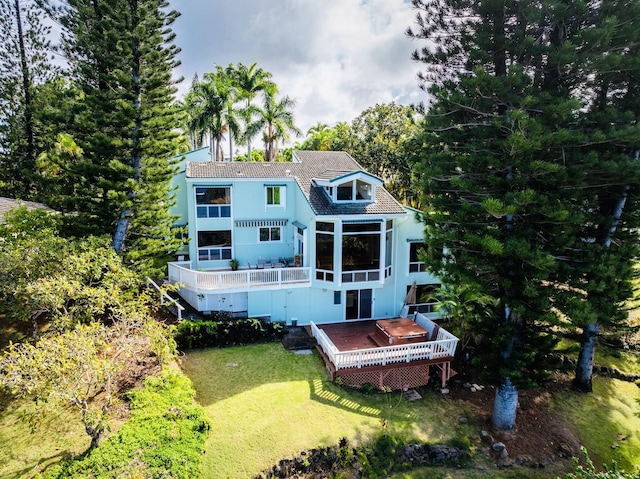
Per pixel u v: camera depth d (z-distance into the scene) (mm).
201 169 24047
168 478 10102
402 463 13758
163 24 20234
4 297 13094
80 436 11453
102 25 18562
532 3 13703
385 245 21391
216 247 23812
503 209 13305
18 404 12547
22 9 28531
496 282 16234
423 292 23422
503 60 15125
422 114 17047
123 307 13938
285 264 24312
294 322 21891
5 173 30594
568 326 13734
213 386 15820
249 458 12195
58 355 10336
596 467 14438
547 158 14625
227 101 40812
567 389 18891
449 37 16000
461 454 14289
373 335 19984
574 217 13750
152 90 19625
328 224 20922
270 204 24438
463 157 14898
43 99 27062
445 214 16516
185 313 20797
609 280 15000
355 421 14648
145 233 21656
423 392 17531
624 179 13758
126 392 13508
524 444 15195
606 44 12938
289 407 14867
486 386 18359
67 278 13391
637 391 18938
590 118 14578
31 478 9781
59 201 19469
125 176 19297
